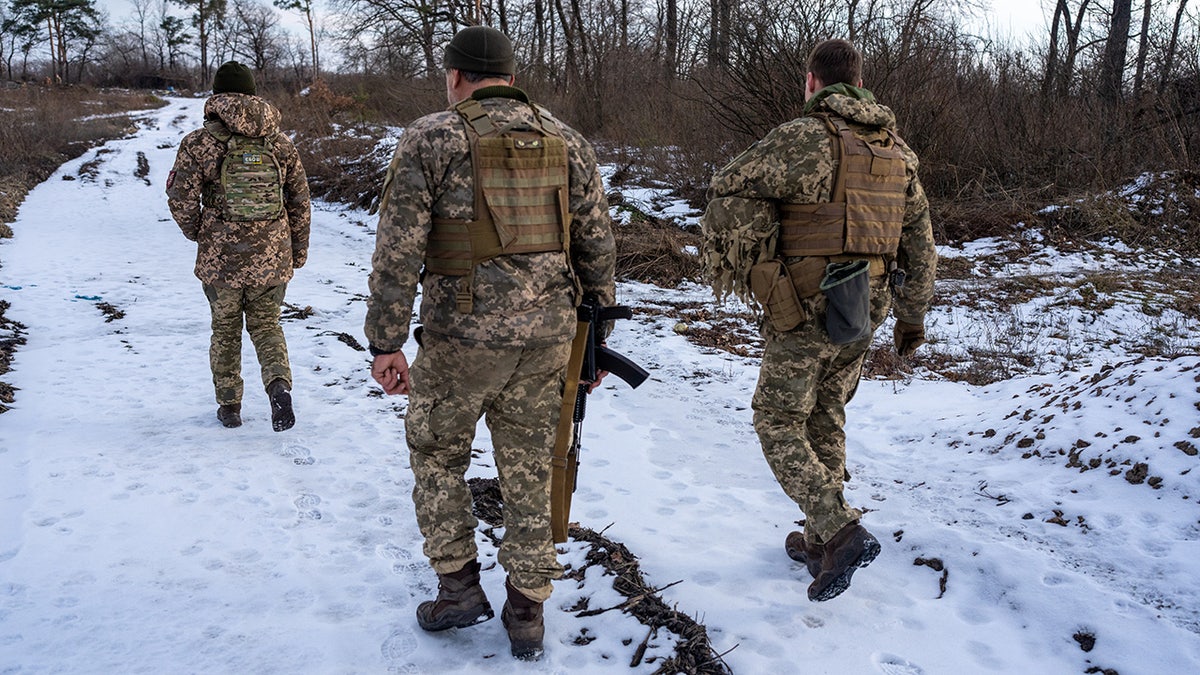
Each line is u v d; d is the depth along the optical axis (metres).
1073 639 2.70
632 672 2.58
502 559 2.60
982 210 10.88
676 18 19.95
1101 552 3.12
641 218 11.14
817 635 2.77
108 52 87.44
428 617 2.69
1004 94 12.45
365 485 3.92
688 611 2.91
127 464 4.05
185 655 2.59
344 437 4.55
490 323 2.38
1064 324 7.45
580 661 2.63
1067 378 4.83
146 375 5.53
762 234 2.75
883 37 11.70
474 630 2.79
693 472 4.22
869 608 2.93
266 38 77.94
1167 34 12.80
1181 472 3.40
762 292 2.72
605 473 4.18
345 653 2.63
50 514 3.51
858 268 2.67
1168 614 2.72
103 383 5.32
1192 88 12.09
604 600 2.97
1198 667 2.47
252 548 3.29
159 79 77.00
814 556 3.06
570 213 2.54
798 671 2.59
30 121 23.30
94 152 22.69
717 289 2.82
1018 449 4.13
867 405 5.26
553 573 2.60
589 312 2.65
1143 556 3.03
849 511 2.71
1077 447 3.87
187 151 4.28
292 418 4.50
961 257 9.74
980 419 4.65
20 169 17.39
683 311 7.70
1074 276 8.95
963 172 11.65
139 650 2.61
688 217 11.26
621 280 8.87
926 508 3.71
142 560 3.17
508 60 2.53
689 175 12.53
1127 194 11.13
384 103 24.36
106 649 2.61
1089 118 12.19
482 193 2.36
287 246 4.55
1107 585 2.92
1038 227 10.59
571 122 18.64
